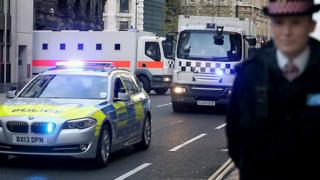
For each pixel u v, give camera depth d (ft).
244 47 106.63
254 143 16.51
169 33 115.65
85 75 58.49
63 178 47.37
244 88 16.70
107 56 165.78
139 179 47.85
